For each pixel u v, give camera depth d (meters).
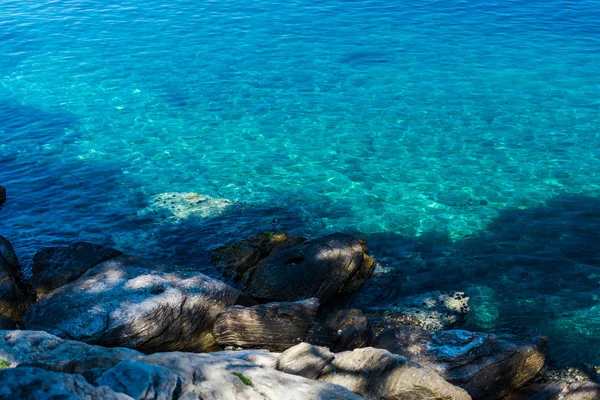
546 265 23.02
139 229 25.72
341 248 22.23
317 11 54.72
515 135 33.22
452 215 26.50
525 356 17.38
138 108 37.25
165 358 12.03
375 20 51.97
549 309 20.69
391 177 29.64
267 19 52.75
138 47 46.81
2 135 34.09
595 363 18.30
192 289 18.98
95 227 25.91
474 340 17.66
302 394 11.99
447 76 40.50
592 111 35.66
